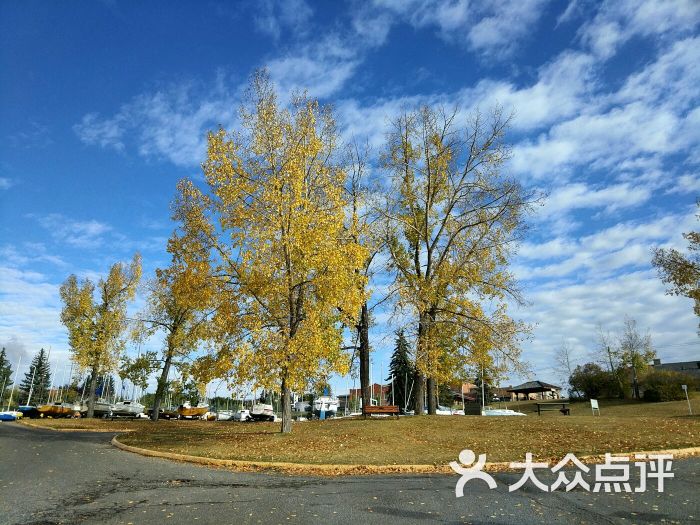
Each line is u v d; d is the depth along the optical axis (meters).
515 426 19.02
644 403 49.59
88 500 9.20
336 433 19.03
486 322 24.17
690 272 25.67
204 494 9.72
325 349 17.81
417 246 26.58
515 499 9.01
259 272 18.00
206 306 18.73
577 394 60.56
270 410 50.44
